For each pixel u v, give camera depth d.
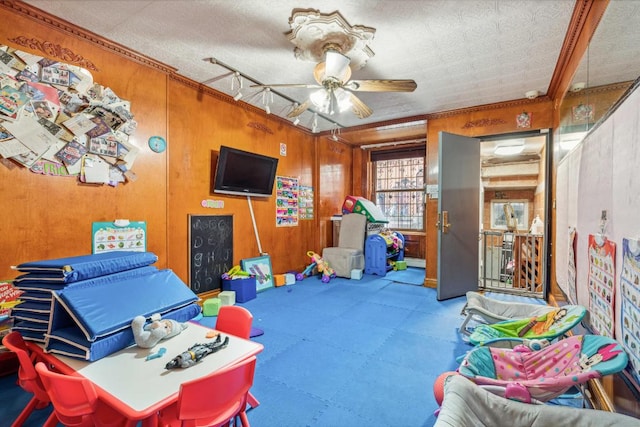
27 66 2.25
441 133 3.96
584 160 2.02
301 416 1.77
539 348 1.83
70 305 1.37
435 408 1.84
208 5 2.19
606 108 1.80
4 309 2.15
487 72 3.17
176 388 1.14
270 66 3.12
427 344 2.69
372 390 2.02
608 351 1.40
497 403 1.38
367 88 2.71
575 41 2.47
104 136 2.69
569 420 1.26
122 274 1.74
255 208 4.56
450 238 4.03
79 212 2.56
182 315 1.78
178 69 3.23
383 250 5.51
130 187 2.91
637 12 1.45
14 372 2.21
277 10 2.24
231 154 3.90
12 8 2.16
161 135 3.17
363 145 6.82
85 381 1.06
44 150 2.35
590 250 1.85
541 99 3.82
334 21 2.29
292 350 2.58
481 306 2.95
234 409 1.30
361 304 3.83
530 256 4.76
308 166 5.69
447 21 2.32
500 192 6.52
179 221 3.47
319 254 5.87
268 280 4.56
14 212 2.22
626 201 1.33
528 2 2.10
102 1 2.14
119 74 2.80
